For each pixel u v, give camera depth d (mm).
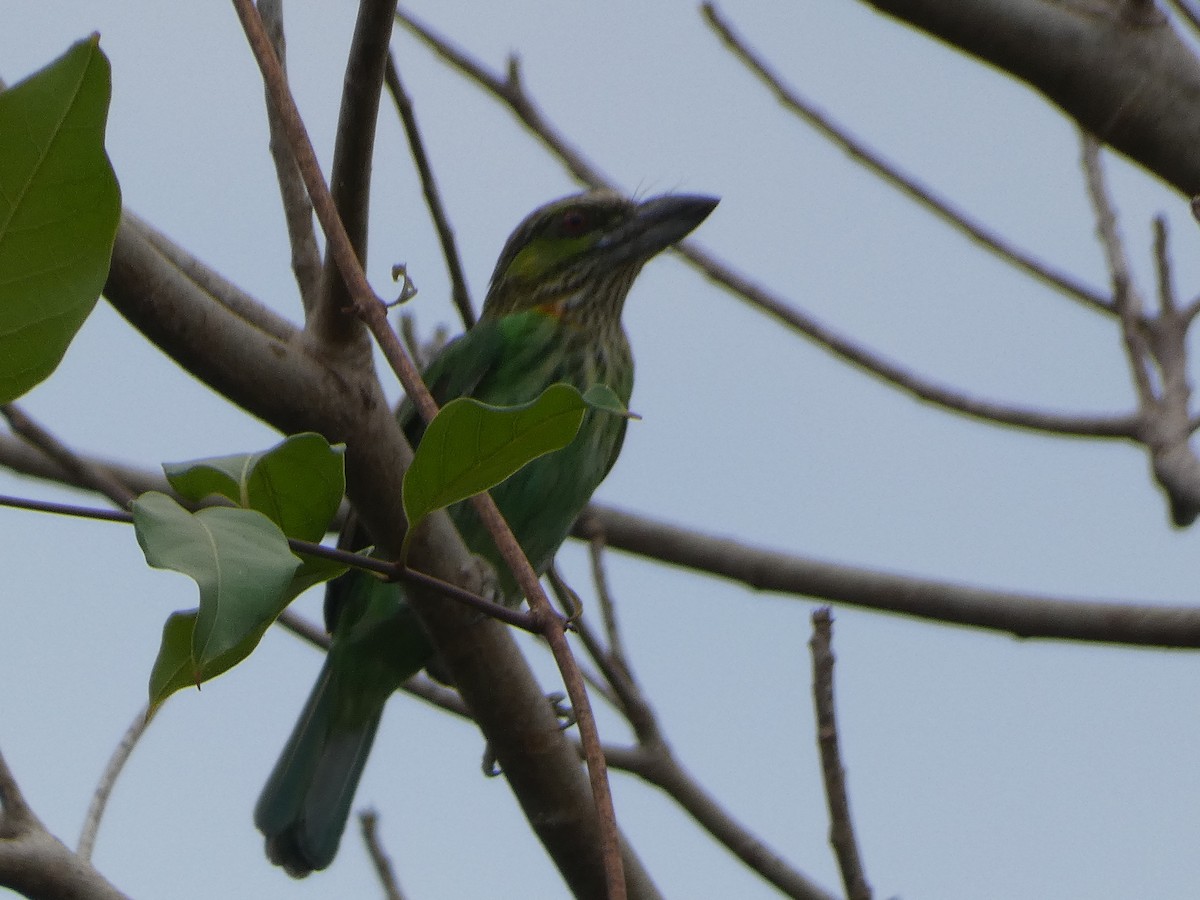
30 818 5867
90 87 3102
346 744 9516
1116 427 8453
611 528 9516
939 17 6137
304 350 6160
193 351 5957
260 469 3949
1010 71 6164
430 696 8469
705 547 9180
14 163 3115
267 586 3248
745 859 7383
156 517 3297
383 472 6309
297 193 6844
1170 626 8023
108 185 3168
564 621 3750
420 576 3932
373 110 5465
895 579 8742
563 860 6887
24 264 3199
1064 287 8789
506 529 3861
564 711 7590
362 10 5234
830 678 6312
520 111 8758
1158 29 6082
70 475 7004
